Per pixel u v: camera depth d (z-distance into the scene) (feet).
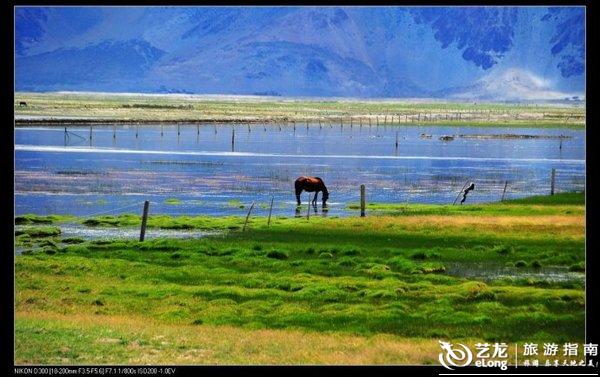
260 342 161.79
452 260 247.09
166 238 277.85
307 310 189.37
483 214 328.90
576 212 332.19
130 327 171.53
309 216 330.13
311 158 571.28
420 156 603.67
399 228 294.25
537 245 266.98
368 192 410.52
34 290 204.33
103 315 184.03
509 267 238.07
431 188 428.56
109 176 448.24
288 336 166.81
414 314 184.34
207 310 188.55
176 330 170.40
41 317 178.60
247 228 295.69
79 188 402.52
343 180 456.04
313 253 254.68
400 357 153.79
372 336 168.45
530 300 198.80
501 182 455.22
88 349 154.61
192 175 462.60
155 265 235.61
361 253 253.65
